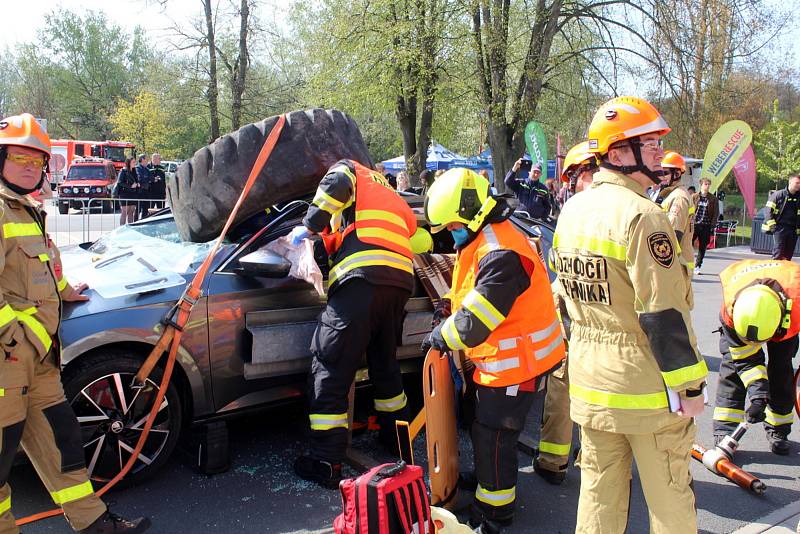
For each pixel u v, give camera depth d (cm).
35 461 286
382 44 1869
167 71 2853
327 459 358
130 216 1199
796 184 1058
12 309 262
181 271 373
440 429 324
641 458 237
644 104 238
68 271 385
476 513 321
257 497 352
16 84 6256
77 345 323
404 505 267
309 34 2134
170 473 377
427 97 1958
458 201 293
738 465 419
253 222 410
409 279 370
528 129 1491
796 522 344
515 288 290
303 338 385
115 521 298
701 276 1298
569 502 363
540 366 306
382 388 396
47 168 286
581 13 1853
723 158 1605
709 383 583
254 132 390
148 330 341
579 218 242
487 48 1836
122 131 3909
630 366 231
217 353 365
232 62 2814
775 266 402
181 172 397
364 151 428
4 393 257
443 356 326
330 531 320
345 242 362
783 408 428
